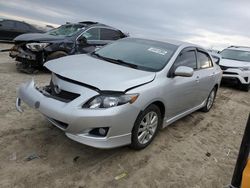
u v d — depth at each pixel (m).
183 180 3.63
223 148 4.80
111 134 3.49
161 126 4.52
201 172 3.88
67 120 3.40
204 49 6.11
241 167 2.62
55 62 4.32
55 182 3.22
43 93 3.81
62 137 4.26
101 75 3.76
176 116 4.98
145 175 3.60
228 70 10.45
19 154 3.67
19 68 8.39
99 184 3.29
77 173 3.44
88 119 3.36
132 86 3.68
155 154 4.16
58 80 3.80
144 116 3.94
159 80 4.14
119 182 3.38
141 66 4.41
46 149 3.88
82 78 3.63
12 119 4.71
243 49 12.14
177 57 4.75
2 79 7.18
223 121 6.33
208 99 6.56
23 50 8.09
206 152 4.53
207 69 6.01
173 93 4.44
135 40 5.32
